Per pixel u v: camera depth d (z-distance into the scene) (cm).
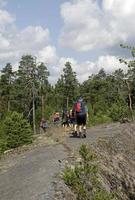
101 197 1089
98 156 1783
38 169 1458
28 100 8781
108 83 11156
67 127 3172
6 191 1289
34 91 8656
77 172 1162
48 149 1889
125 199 1558
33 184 1271
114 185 1574
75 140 2125
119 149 2162
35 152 1895
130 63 1714
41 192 1158
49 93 11025
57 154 1691
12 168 1619
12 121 4788
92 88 11994
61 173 1300
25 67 8756
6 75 9950
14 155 1994
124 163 1945
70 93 11269
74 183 1146
